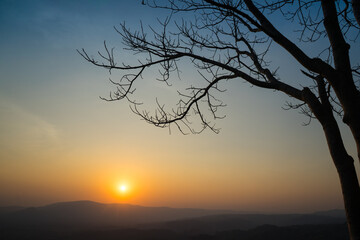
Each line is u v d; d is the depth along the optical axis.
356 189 2.43
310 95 2.84
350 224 2.36
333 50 2.89
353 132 2.58
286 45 2.91
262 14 3.23
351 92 2.66
